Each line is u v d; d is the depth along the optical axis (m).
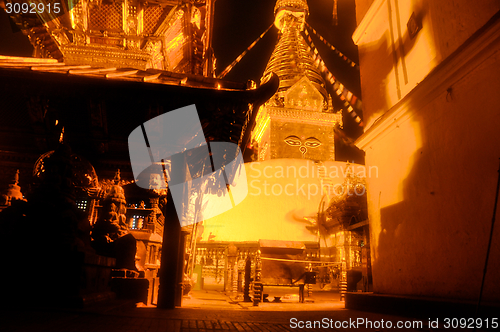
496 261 5.48
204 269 21.02
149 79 6.59
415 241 7.74
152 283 8.55
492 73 5.84
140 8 11.74
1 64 5.91
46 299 5.38
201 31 13.56
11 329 3.51
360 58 11.25
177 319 5.39
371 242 9.77
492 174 5.71
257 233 22.14
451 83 6.75
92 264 6.18
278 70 36.56
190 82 6.96
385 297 7.81
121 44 11.84
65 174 6.32
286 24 38.50
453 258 6.52
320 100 34.25
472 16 6.52
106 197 8.75
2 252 5.51
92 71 6.40
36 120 7.18
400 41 9.01
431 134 7.40
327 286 19.69
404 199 8.28
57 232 5.78
